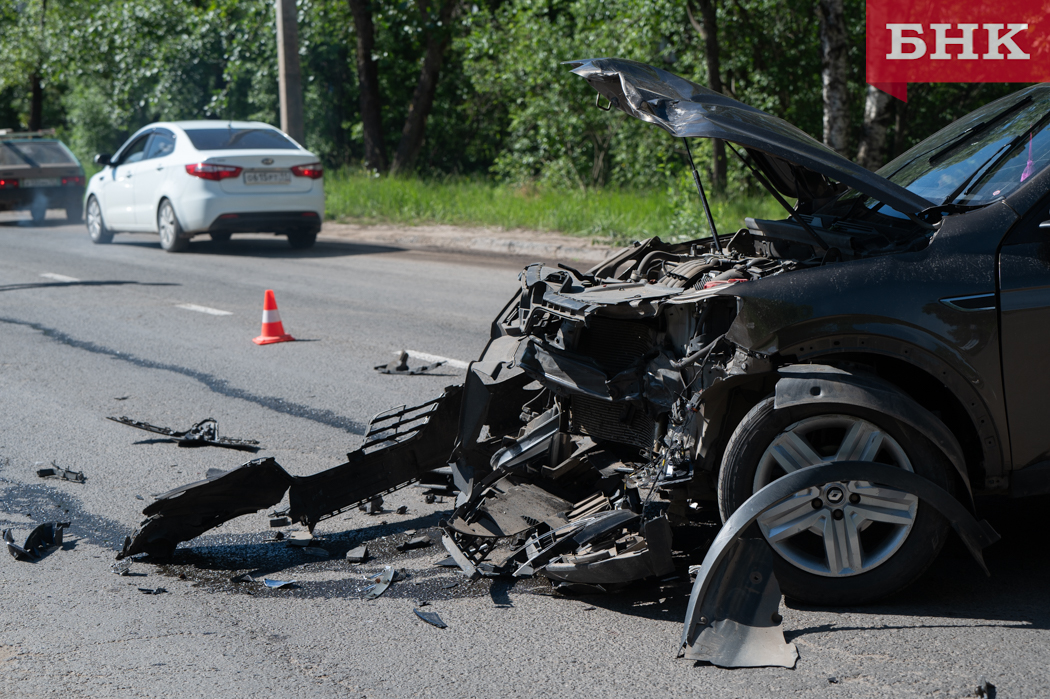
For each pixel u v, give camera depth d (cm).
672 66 2070
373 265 1319
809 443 324
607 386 363
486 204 1850
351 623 331
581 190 1983
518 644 312
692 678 287
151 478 491
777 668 290
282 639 319
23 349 797
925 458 319
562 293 383
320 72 2969
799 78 2138
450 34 2569
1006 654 296
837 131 1464
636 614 332
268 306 820
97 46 2842
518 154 2273
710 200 1505
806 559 326
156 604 348
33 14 3691
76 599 353
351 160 2984
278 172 1421
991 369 323
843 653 298
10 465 511
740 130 351
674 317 357
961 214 336
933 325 320
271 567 383
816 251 384
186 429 573
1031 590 339
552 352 383
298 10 2522
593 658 301
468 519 376
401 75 2948
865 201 402
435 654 307
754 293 322
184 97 2866
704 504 412
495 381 407
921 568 323
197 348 796
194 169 1397
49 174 2084
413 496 463
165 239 1476
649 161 2067
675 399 345
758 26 2045
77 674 296
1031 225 331
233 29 2573
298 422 585
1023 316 322
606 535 343
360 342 812
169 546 392
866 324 320
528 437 399
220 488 390
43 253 1500
